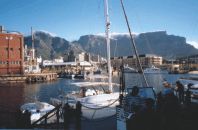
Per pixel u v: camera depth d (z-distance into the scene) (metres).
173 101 9.38
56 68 147.75
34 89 65.25
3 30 83.50
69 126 11.85
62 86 72.69
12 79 82.25
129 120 9.73
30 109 22.41
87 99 19.78
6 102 42.22
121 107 10.91
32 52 112.62
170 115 9.18
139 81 67.06
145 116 9.55
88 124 13.91
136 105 10.39
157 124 9.41
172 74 138.38
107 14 22.56
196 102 11.93
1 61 81.06
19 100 44.81
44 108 22.78
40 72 96.81
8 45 81.94
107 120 14.80
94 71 105.62
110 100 19.70
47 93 55.91
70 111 11.83
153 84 61.00
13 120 16.20
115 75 105.69
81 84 25.80
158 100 9.89
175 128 9.11
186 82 27.91
